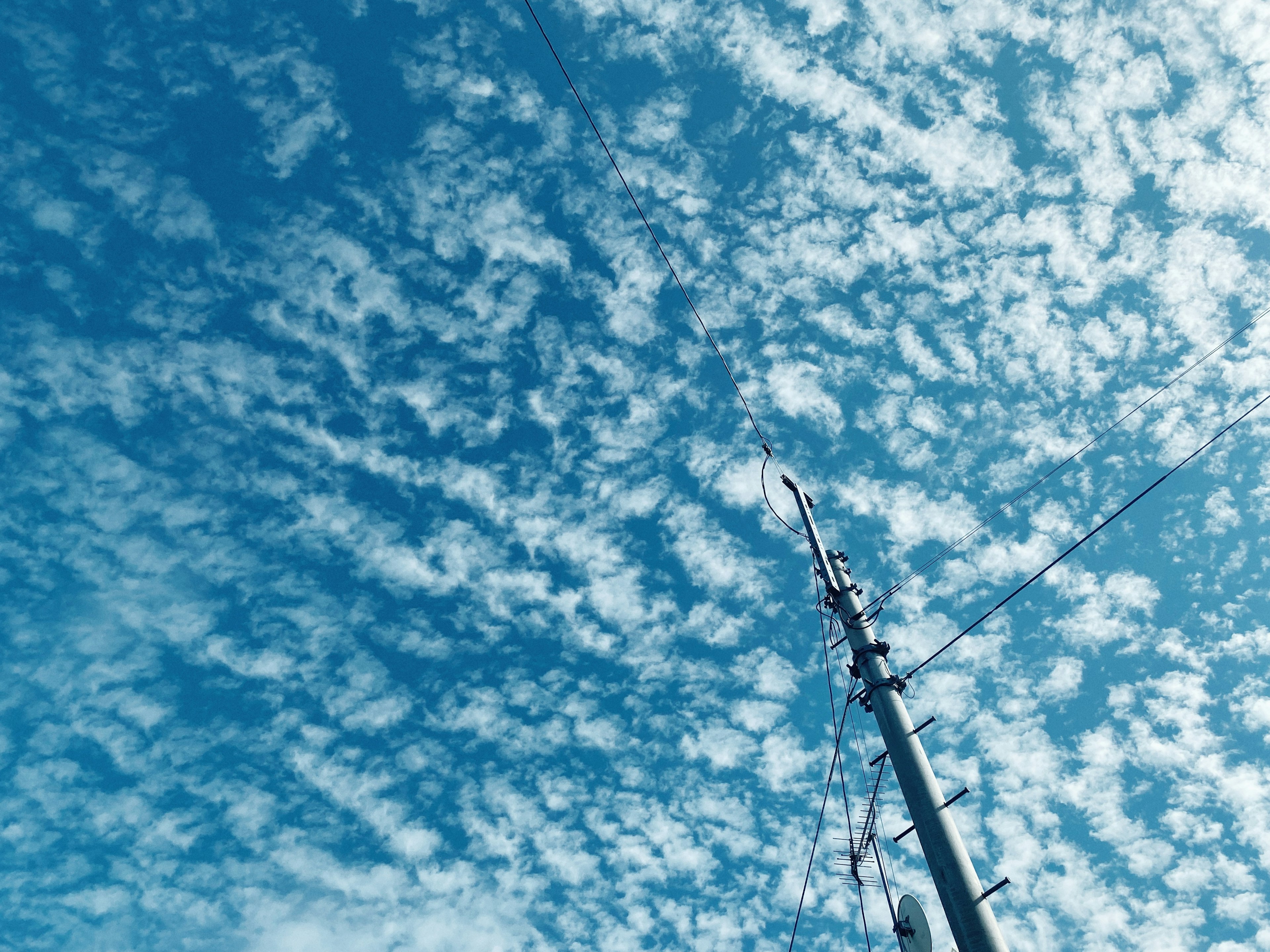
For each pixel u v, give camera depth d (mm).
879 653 13117
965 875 9727
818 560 15656
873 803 14664
